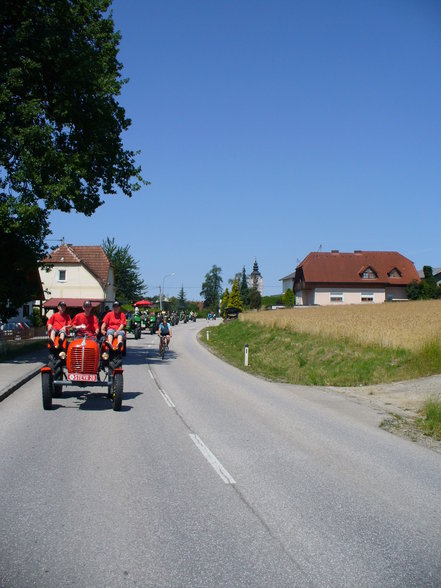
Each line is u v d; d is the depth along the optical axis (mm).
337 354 23172
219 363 26234
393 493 6363
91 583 4012
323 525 5266
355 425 10953
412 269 80812
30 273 24938
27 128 19609
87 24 22609
